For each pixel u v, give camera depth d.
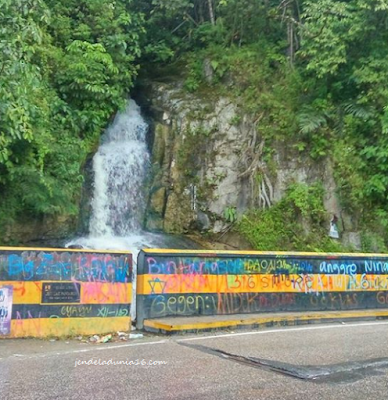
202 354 6.51
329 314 9.77
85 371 5.58
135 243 14.77
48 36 15.01
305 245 14.95
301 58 17.17
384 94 14.98
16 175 11.54
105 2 16.72
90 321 8.15
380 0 14.59
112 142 16.92
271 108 16.59
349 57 15.87
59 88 15.12
